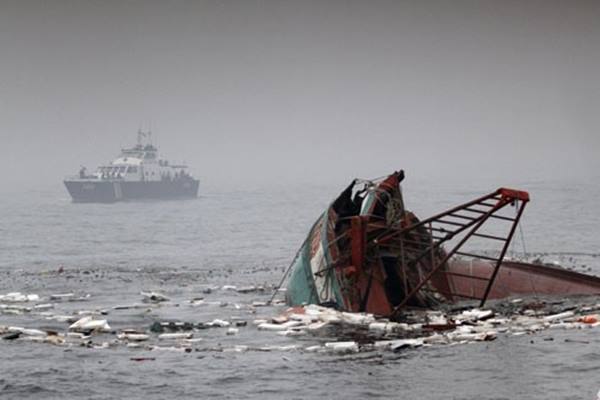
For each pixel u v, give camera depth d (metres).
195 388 85.12
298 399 81.00
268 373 90.19
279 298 158.00
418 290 131.75
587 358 92.50
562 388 81.88
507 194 125.69
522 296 150.12
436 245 133.00
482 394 80.88
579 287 153.00
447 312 132.25
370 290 130.25
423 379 86.38
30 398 82.75
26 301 154.62
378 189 141.88
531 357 93.81
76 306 147.75
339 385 85.06
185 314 136.88
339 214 144.12
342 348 102.00
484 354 95.94
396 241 138.62
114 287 180.12
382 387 83.94
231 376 89.19
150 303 151.88
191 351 102.56
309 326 118.00
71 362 96.62
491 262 167.50
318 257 136.88
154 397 82.56
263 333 115.44
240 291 170.38
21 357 99.19
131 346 105.94
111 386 86.25
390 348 101.25
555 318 120.19
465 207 129.12
